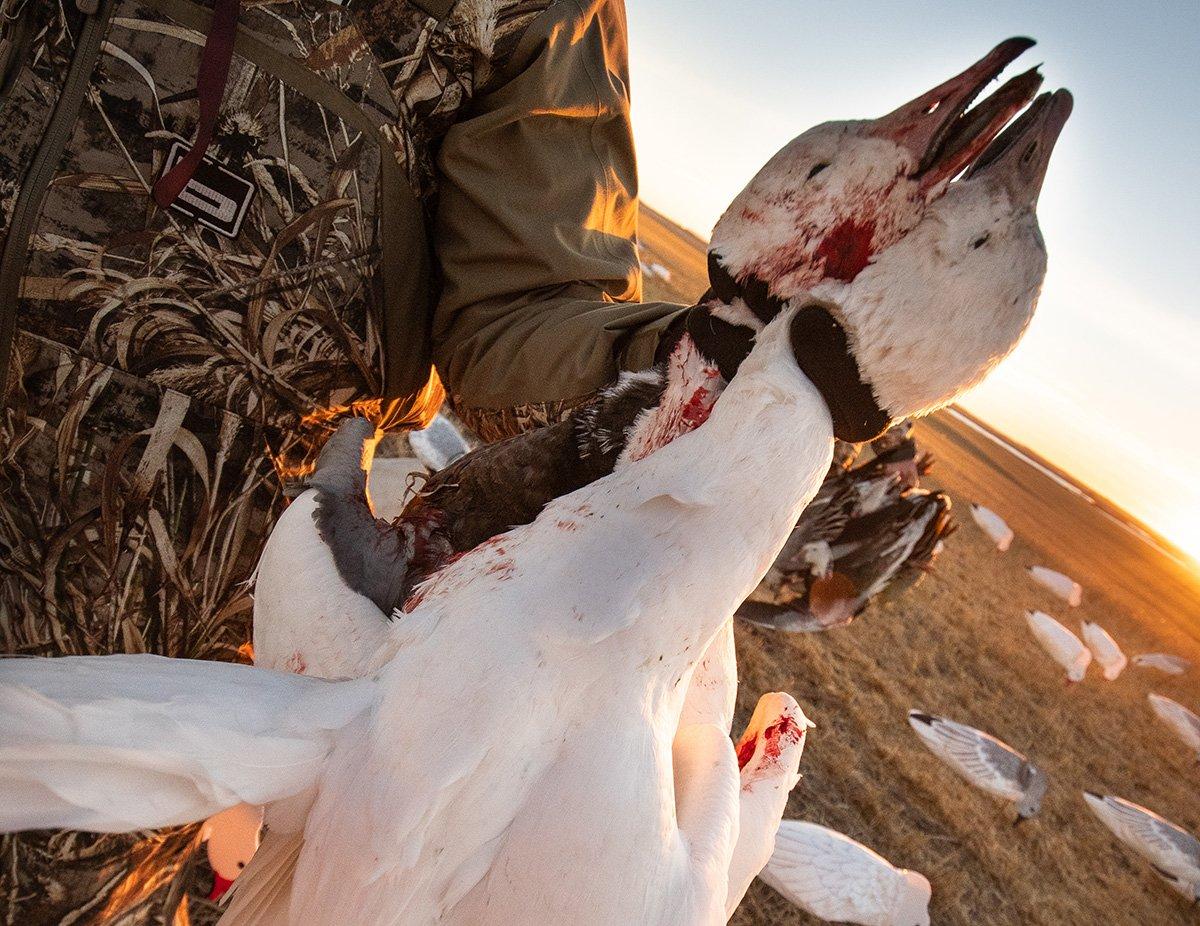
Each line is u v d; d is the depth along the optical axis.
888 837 1.79
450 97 0.59
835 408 0.39
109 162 0.53
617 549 0.38
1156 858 2.26
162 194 0.54
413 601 0.42
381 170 0.58
